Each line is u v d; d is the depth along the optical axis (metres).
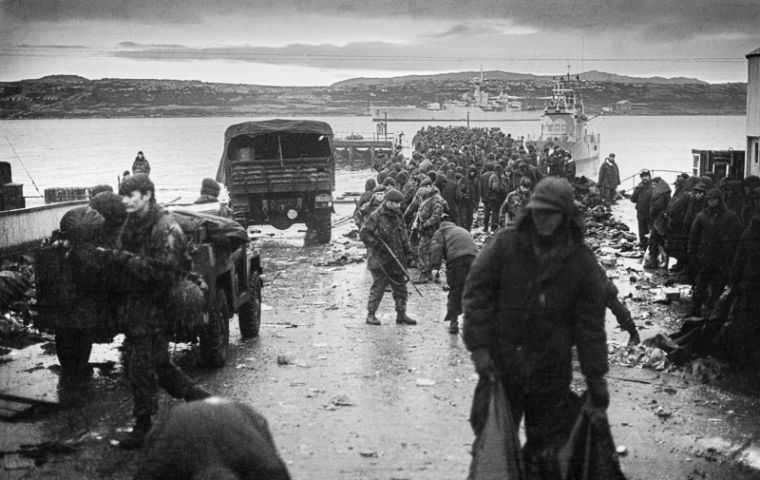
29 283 11.05
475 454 4.29
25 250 12.19
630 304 12.29
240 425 2.95
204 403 3.02
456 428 6.54
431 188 14.43
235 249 9.16
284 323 11.09
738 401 7.43
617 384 8.01
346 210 29.84
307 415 6.87
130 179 6.33
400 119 113.00
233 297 9.17
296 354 9.23
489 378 4.35
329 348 9.52
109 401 7.31
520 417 4.51
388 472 5.50
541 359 4.38
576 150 59.38
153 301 6.30
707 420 6.85
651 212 15.76
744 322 8.39
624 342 9.66
